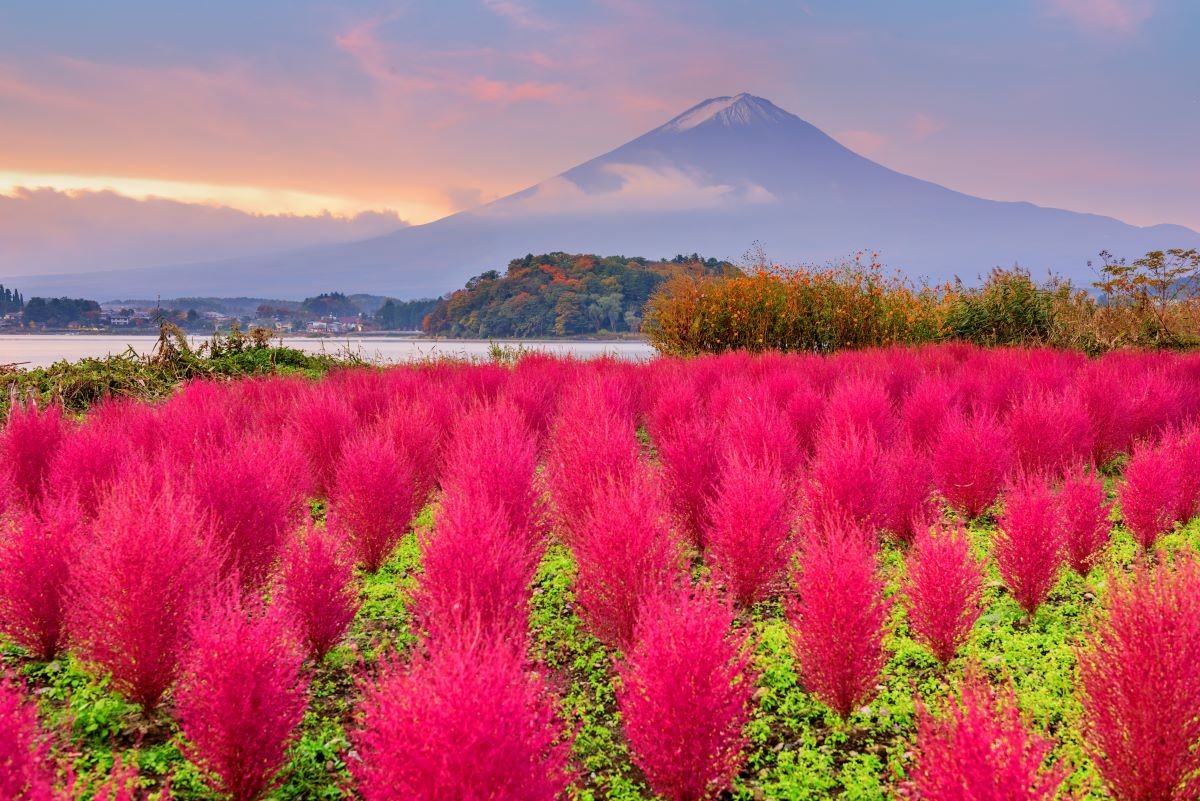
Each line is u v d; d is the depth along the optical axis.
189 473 5.77
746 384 9.64
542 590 5.54
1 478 6.16
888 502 5.95
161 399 11.75
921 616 4.34
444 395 9.33
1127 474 6.04
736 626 4.75
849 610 3.70
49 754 3.12
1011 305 16.25
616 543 4.25
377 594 5.39
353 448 6.33
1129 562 5.75
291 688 3.59
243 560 4.87
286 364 15.95
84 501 5.92
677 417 8.30
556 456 6.86
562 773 2.82
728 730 3.16
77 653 3.96
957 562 4.28
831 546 4.02
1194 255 15.68
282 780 3.35
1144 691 2.99
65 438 6.94
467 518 4.27
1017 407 7.67
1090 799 3.12
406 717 2.51
